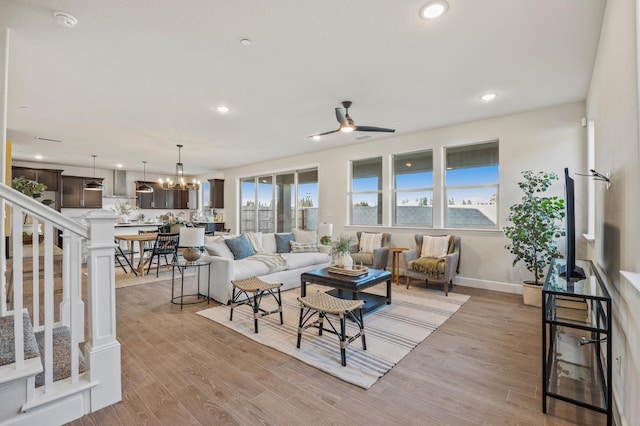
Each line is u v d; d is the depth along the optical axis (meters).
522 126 4.41
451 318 3.47
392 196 5.90
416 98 3.86
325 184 6.91
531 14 2.23
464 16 2.25
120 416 1.83
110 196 9.64
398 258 5.32
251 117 4.57
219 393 2.06
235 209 9.44
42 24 2.29
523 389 2.11
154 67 2.99
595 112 3.05
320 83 3.40
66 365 2.03
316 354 2.60
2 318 2.33
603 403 1.89
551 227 3.89
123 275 5.75
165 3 2.08
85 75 3.14
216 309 3.76
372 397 2.02
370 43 2.60
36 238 2.51
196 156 7.62
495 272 4.67
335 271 3.71
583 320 2.17
